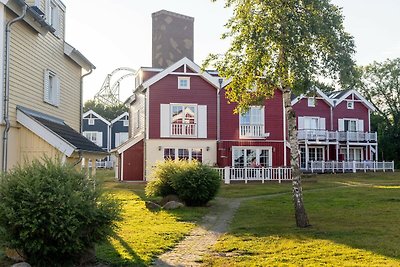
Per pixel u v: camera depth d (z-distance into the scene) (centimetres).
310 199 1741
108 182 2764
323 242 921
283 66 1092
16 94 1277
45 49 1516
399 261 755
